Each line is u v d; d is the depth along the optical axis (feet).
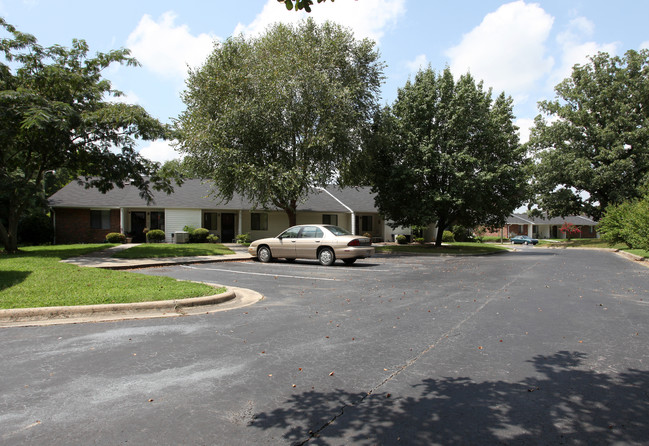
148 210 95.40
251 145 74.33
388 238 125.49
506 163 92.02
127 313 23.41
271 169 69.82
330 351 16.96
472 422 11.00
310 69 72.13
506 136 89.92
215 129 71.97
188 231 90.74
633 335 19.57
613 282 38.86
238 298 28.63
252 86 73.82
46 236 90.17
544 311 24.98
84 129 53.31
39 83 55.31
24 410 11.44
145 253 59.21
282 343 18.01
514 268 52.49
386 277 40.86
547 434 10.39
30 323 21.06
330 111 72.28
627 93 134.92
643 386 13.43
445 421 11.05
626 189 127.54
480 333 19.85
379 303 27.12
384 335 19.39
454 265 56.29
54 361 15.46
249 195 77.25
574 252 100.12
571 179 136.56
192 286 29.45
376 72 84.07
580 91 142.82
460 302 27.71
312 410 11.64
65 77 55.77
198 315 23.32
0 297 24.32
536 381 13.87
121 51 61.21
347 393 12.83
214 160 75.97
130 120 54.80
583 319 22.88
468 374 14.49
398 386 13.41
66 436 10.09
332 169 78.74
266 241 55.77
